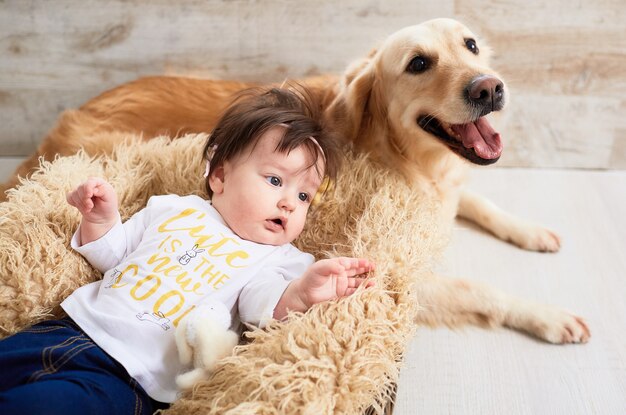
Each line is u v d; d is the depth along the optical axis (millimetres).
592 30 1804
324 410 901
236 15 1847
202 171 1414
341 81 1553
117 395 971
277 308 1079
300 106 1261
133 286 1096
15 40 1891
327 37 1867
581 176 2004
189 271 1118
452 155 1479
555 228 1783
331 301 1031
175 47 1905
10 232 1179
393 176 1384
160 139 1509
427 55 1327
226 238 1175
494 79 1262
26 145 2068
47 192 1265
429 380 1331
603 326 1463
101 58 1924
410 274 1143
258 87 1574
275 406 900
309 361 932
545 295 1551
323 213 1356
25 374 964
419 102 1351
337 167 1301
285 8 1829
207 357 980
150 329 1049
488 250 1702
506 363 1370
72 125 1742
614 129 1954
